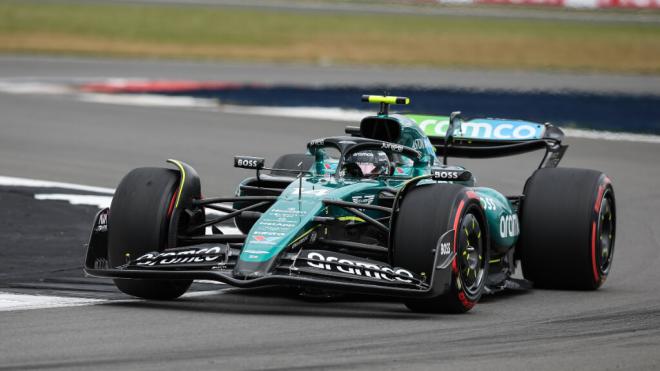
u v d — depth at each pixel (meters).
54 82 99.25
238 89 95.62
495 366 20.48
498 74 112.44
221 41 146.62
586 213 30.09
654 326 24.80
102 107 81.56
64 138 65.25
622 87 100.25
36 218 40.12
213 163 56.62
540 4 189.50
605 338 23.31
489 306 27.58
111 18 166.25
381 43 146.25
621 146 65.44
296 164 33.72
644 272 33.72
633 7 183.75
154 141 64.69
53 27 153.75
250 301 27.30
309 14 180.12
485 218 27.03
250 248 24.55
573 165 57.88
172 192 26.92
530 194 31.00
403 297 24.31
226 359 20.52
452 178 26.16
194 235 27.56
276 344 21.94
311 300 27.59
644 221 43.09
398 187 28.23
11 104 81.94
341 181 27.66
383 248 25.84
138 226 26.45
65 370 19.56
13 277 29.97
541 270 30.66
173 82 101.19
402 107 80.94
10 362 20.08
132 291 27.06
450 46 142.50
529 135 34.12
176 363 20.14
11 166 54.31
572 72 116.88
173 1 198.12
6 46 133.00
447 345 22.28
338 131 70.75
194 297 27.81
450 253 25.14
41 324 23.53
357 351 21.47
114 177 51.84
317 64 123.19
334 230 26.73
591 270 30.12
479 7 193.50
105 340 22.05
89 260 26.86
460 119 34.47
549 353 21.69
